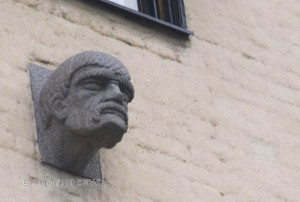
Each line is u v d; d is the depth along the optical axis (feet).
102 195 28.78
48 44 30.45
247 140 32.60
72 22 31.37
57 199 27.89
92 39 31.45
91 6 32.07
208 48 33.86
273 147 32.99
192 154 31.19
